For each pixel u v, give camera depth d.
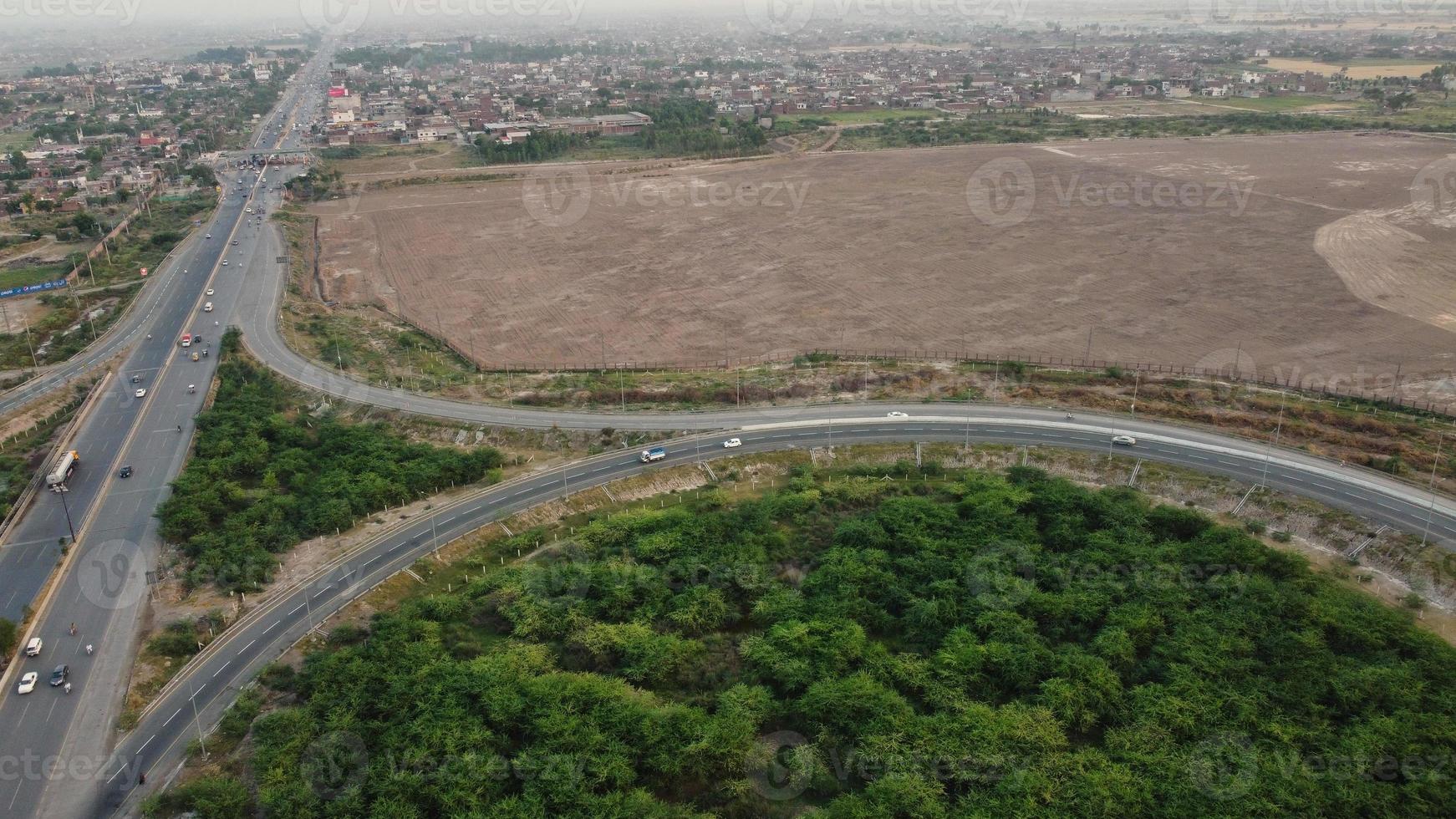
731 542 134.88
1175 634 113.81
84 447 165.12
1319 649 109.44
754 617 121.69
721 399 184.38
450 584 131.50
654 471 158.50
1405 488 143.25
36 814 92.31
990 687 108.56
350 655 112.31
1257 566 124.44
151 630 119.00
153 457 162.12
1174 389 179.25
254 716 104.88
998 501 139.88
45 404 183.88
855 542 134.50
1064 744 99.75
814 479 155.00
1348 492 142.75
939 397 181.75
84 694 107.75
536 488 154.88
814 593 124.81
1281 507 141.12
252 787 95.69
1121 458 156.00
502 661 111.69
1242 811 90.06
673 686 111.19
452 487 156.25
